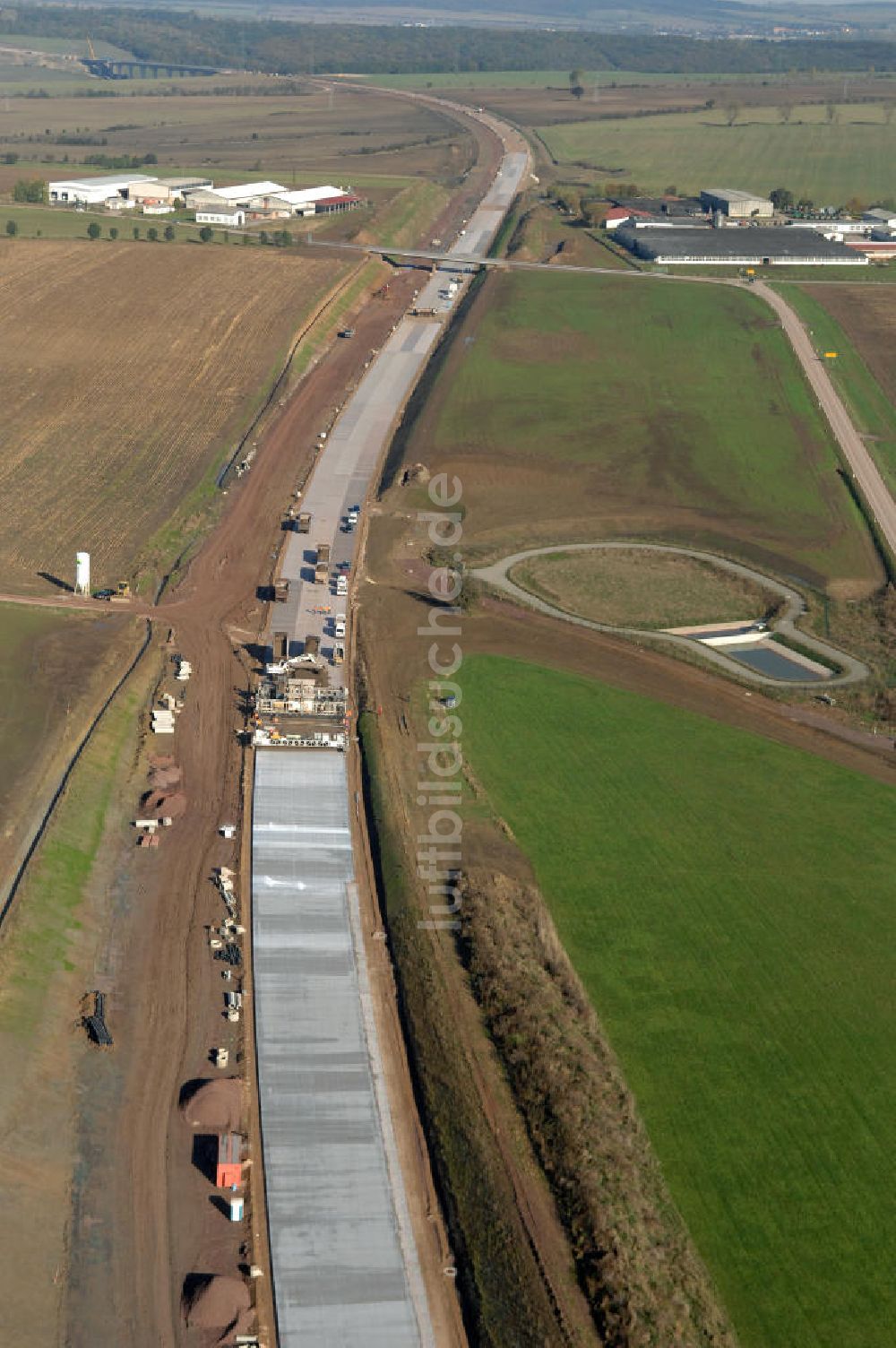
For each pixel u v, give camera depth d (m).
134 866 80.94
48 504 136.88
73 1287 54.62
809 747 99.56
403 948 75.19
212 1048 67.94
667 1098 66.06
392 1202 60.25
